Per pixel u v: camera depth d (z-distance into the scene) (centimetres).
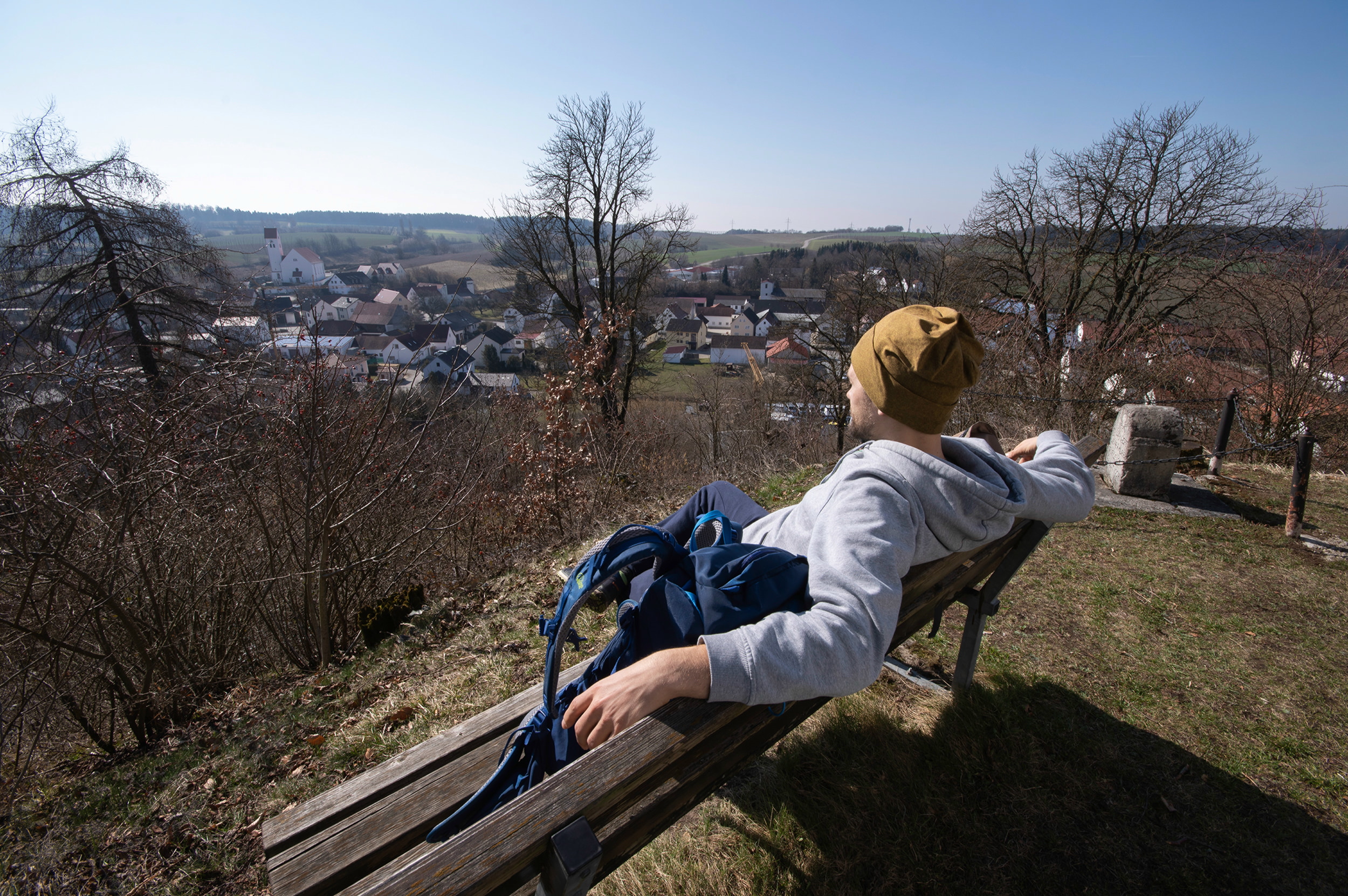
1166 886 164
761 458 823
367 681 327
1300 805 189
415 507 586
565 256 1838
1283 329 952
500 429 887
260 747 278
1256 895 161
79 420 356
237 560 429
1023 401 768
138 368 407
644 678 99
